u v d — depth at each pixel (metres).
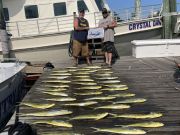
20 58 14.60
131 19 15.20
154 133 5.29
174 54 14.63
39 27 14.69
